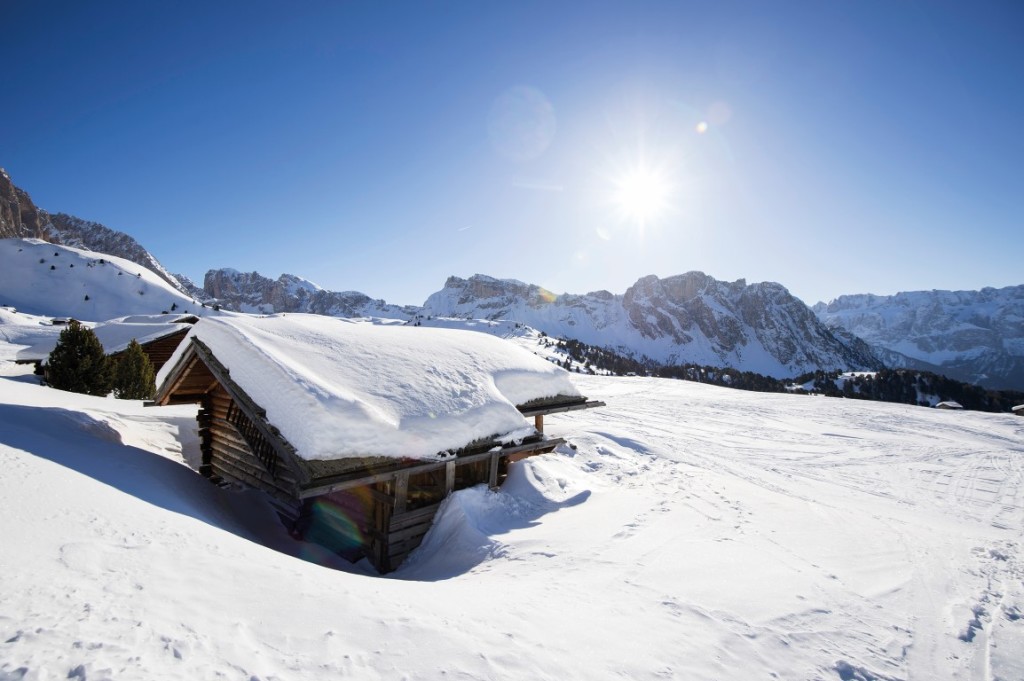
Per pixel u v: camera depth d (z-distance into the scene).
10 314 54.47
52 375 15.98
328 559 8.70
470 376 10.55
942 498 14.38
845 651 4.79
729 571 6.48
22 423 7.95
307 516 9.26
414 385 9.28
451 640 3.79
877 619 5.60
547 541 7.57
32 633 2.78
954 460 19.33
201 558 4.38
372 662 3.30
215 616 3.44
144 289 133.12
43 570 3.54
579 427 19.62
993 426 27.48
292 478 9.02
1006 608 6.29
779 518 9.76
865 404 35.62
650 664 4.00
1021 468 18.17
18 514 4.42
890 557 7.95
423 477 9.38
